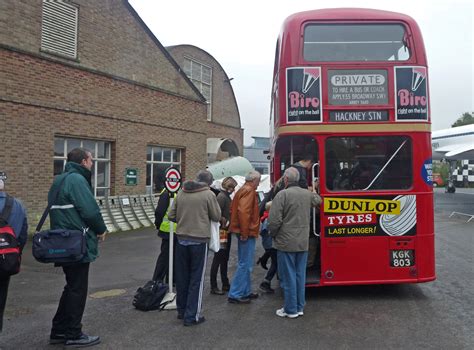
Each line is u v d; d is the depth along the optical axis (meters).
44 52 12.66
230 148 25.77
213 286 7.12
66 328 4.93
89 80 13.95
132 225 15.01
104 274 8.59
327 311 6.14
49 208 4.90
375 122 6.38
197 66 24.16
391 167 6.48
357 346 4.86
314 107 6.40
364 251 6.41
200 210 5.75
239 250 6.62
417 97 6.41
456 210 21.12
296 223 5.77
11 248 4.19
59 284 7.71
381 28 6.54
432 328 5.41
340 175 6.47
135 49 16.03
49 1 12.90
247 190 6.53
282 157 8.44
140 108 16.06
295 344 4.93
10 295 7.02
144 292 6.28
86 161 5.17
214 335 5.24
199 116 19.31
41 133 12.38
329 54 6.48
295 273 5.90
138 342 5.03
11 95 11.58
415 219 6.43
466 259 9.89
